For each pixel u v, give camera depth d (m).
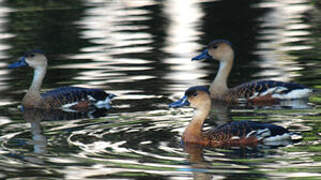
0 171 13.02
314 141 14.37
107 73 21.25
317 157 13.27
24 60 19.28
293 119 16.44
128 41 25.38
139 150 14.05
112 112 17.47
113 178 12.52
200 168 12.86
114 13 30.77
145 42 25.23
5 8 31.81
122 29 27.45
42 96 18.97
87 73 21.31
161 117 16.77
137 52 23.73
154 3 33.38
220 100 19.48
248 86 19.30
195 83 20.08
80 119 17.17
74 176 12.66
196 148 14.18
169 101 18.25
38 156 13.86
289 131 14.91
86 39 25.81
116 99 18.66
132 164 13.19
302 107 17.84
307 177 12.22
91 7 32.22
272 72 20.94
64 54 23.66
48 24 28.44
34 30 27.34
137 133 15.41
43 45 24.95
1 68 22.20
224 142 14.39
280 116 16.84
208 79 20.58
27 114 17.94
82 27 27.78
